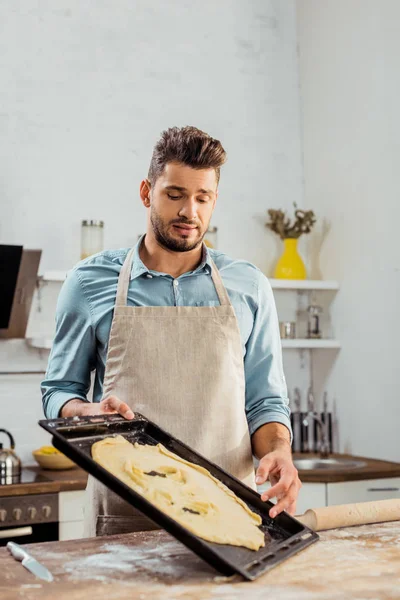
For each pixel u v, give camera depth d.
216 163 1.89
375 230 3.83
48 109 3.87
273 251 4.33
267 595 1.26
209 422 1.98
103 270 2.12
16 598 1.25
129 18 4.08
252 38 4.38
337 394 4.11
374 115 3.84
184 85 4.18
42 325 3.77
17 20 3.84
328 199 4.22
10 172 3.77
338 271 4.13
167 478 1.54
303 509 3.35
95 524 1.95
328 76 4.22
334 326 4.15
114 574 1.38
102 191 3.95
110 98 4.00
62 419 1.56
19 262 3.28
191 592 1.27
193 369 2.00
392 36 3.72
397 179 3.68
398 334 3.66
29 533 3.01
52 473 3.40
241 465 2.00
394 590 1.28
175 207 1.91
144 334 2.00
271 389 2.11
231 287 2.14
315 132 4.33
